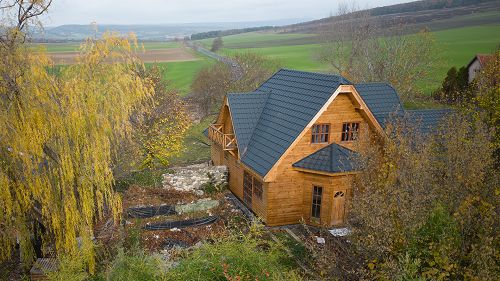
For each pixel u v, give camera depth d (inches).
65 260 561.0
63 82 604.7
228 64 2229.3
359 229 470.3
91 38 668.1
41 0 585.0
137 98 685.9
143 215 841.5
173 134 1251.8
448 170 475.2
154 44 5236.2
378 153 624.1
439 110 974.4
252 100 940.6
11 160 584.1
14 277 703.7
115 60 668.7
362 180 546.9
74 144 607.8
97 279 605.0
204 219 832.3
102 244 684.7
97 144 618.5
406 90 1731.1
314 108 779.4
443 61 1844.2
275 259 506.0
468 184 448.5
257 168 791.1
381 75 1770.4
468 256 398.0
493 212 391.5
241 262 458.6
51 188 605.3
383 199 439.8
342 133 825.5
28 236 649.0
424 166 452.4
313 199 812.0
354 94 778.2
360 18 2362.2
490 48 2315.5
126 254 599.8
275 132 835.4
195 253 495.8
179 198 925.8
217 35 6235.2
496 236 393.1
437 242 422.0
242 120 903.1
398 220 425.4
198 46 4490.7
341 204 801.6
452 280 404.2
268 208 799.7
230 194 981.8
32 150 567.8
